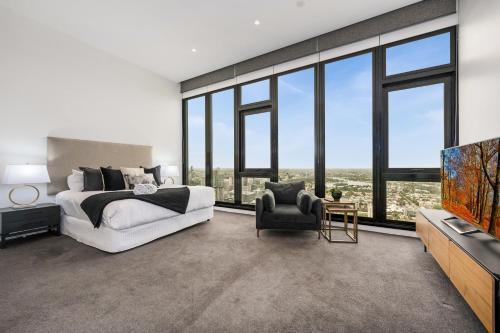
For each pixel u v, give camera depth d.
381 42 2.93
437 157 2.72
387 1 2.62
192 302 1.47
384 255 2.23
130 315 1.34
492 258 1.19
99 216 2.22
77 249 2.41
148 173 3.77
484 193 1.40
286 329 1.23
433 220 1.96
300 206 2.81
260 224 2.79
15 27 2.86
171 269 1.94
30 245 2.54
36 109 3.06
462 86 2.38
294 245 2.53
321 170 3.44
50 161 3.12
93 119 3.69
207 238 2.78
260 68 3.92
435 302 1.46
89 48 3.61
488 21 1.89
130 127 4.24
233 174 4.48
